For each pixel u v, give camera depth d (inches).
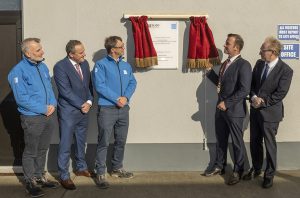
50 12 230.4
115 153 228.1
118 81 216.4
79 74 219.1
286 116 236.8
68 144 216.8
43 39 231.1
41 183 216.2
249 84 211.5
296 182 221.1
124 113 220.2
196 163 239.6
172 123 237.9
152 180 225.9
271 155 212.2
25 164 205.3
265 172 214.8
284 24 232.4
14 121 238.8
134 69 234.5
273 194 206.2
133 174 235.0
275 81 208.4
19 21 233.0
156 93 236.1
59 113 218.8
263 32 233.0
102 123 216.1
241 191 210.2
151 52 227.9
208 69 232.5
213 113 237.6
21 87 197.3
